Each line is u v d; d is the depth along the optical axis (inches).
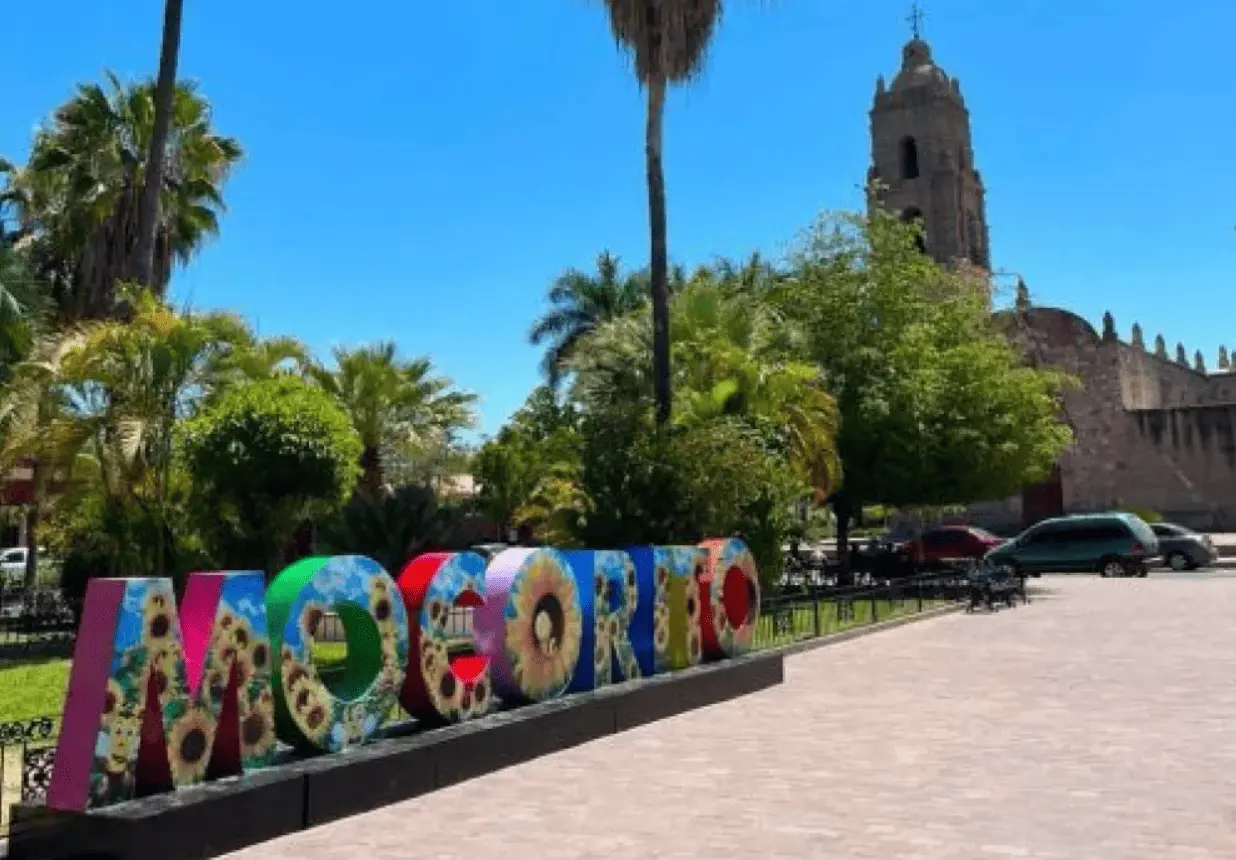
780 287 1195.9
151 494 677.3
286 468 617.6
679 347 905.5
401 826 293.3
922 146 2442.2
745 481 722.8
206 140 1063.0
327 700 318.7
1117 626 759.1
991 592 911.7
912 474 1101.1
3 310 847.7
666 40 754.8
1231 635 687.7
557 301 1825.8
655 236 773.3
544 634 410.6
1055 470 2127.2
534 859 260.1
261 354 759.1
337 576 326.6
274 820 283.4
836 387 1109.1
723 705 480.4
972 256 2468.0
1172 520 2053.4
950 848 261.3
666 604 485.7
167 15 756.6
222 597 289.9
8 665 644.1
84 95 1020.5
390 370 1151.0
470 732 351.9
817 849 262.7
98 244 1045.8
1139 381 2352.4
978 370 1107.3
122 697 262.8
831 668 592.4
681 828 284.2
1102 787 317.7
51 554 879.7
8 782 348.2
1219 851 256.1
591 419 762.8
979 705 460.8
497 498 1489.9
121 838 248.2
